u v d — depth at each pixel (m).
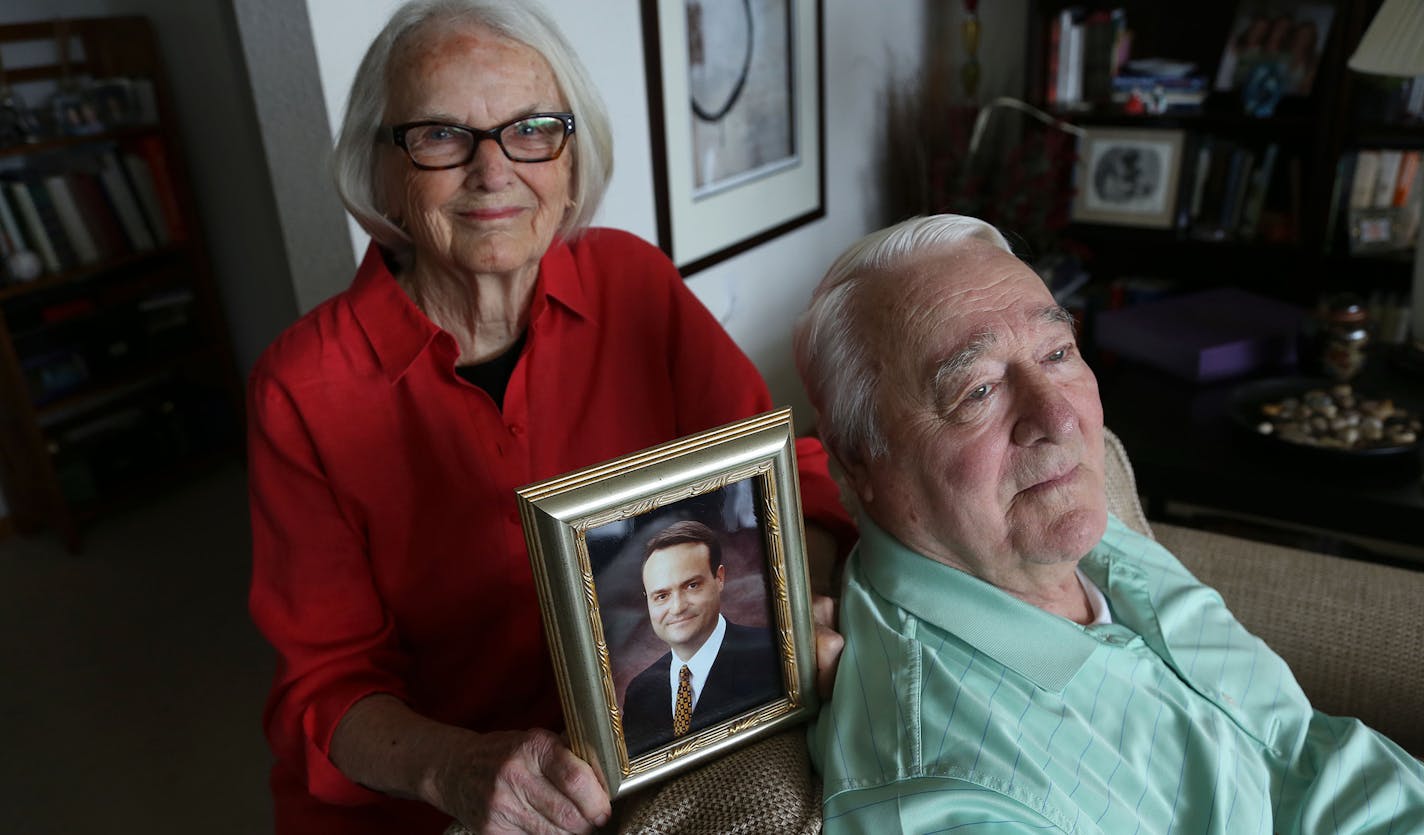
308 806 1.02
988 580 0.91
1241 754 0.94
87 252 3.23
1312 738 1.01
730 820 0.77
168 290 3.51
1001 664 0.86
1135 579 1.03
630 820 0.77
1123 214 3.03
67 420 3.37
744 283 2.54
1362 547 2.24
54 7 3.23
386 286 0.99
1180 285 3.11
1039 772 0.78
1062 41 3.00
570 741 0.74
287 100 1.44
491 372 1.06
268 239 3.34
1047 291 0.90
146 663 2.60
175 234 3.42
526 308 1.05
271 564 1.00
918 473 0.87
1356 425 1.73
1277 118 2.73
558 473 1.08
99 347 3.32
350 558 1.00
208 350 3.58
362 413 0.97
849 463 0.94
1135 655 0.96
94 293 3.30
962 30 3.07
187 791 2.17
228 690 2.49
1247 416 1.85
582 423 1.10
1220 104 2.94
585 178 1.03
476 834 0.77
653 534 0.71
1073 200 3.09
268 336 3.56
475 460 1.00
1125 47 3.04
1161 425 1.88
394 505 1.00
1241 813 0.88
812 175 2.70
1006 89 3.32
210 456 3.62
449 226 0.94
